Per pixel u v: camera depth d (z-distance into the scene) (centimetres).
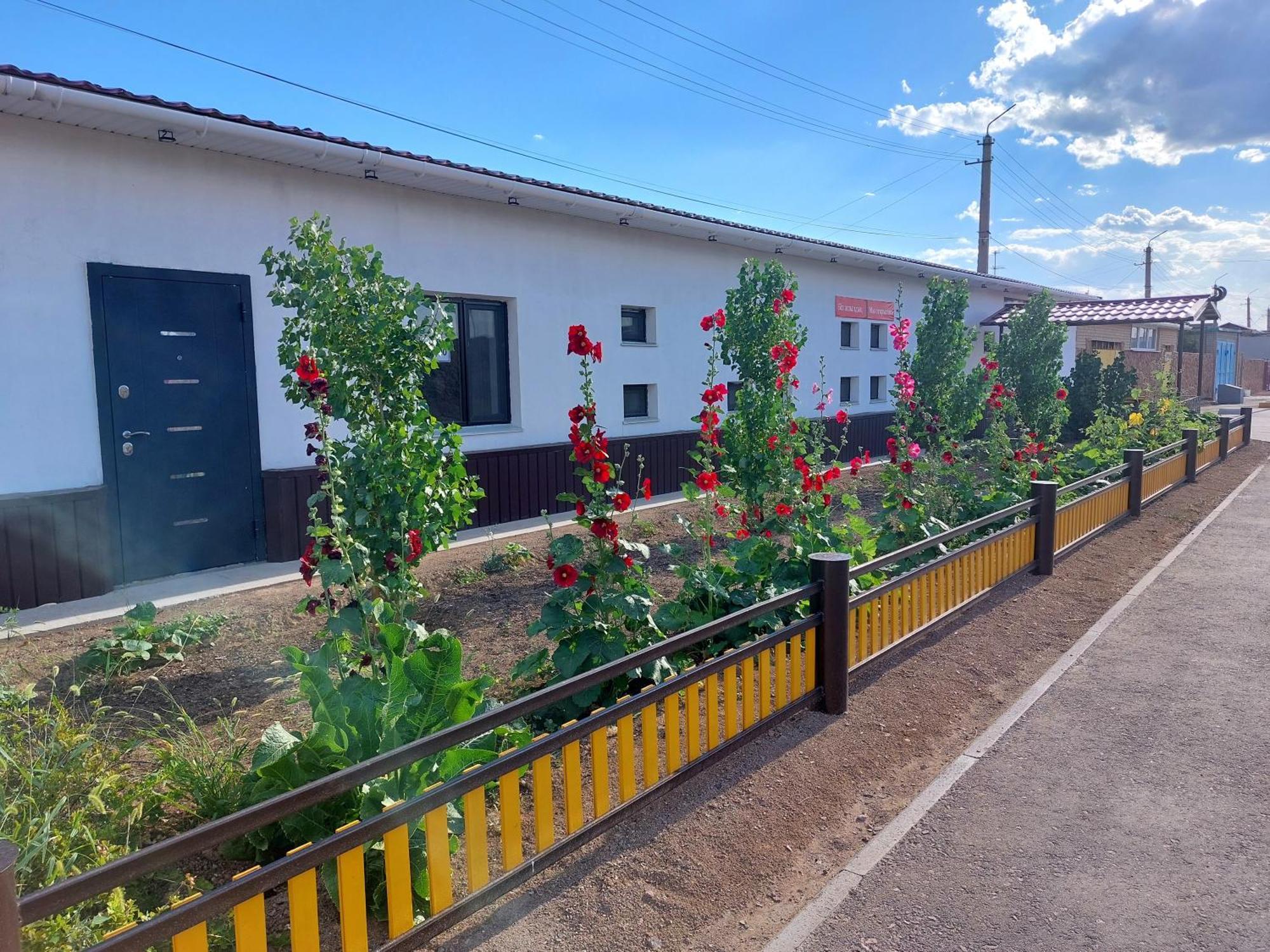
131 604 622
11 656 509
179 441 698
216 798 318
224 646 534
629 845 330
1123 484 1025
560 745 302
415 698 319
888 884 311
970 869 320
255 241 740
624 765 335
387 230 846
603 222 1082
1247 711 464
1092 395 1733
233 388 731
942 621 602
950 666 538
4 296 601
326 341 453
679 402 1227
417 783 304
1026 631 612
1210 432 1600
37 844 255
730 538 740
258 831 301
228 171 718
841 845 340
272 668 497
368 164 749
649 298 1165
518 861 289
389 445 452
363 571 433
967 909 295
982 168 2634
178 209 688
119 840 302
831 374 1563
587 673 317
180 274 691
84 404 643
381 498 451
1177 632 611
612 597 441
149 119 607
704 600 518
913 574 558
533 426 1013
